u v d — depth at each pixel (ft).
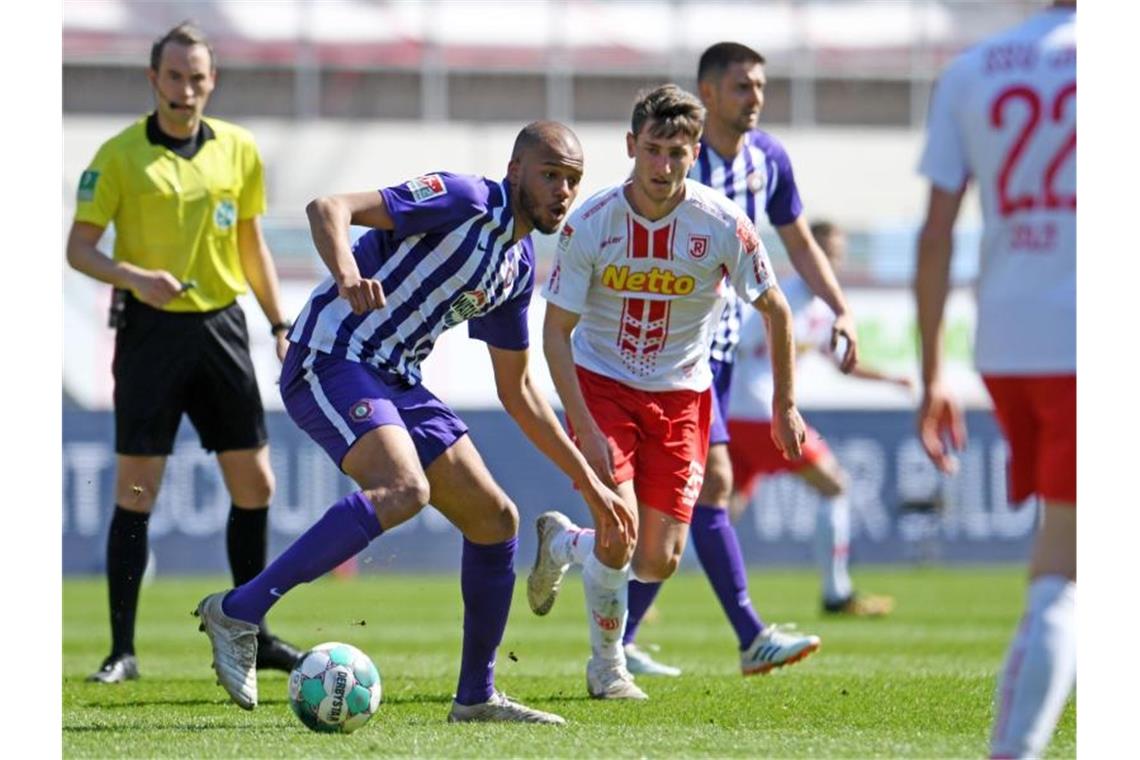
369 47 296.10
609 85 302.04
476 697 63.77
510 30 302.45
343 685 59.06
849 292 223.71
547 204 59.88
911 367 223.30
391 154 287.69
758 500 216.95
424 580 200.54
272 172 282.77
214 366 81.30
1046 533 48.01
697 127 66.28
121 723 62.90
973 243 228.43
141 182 79.66
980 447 222.28
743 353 130.11
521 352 63.31
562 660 97.76
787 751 55.77
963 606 148.15
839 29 310.24
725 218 70.03
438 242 59.52
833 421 218.38
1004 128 50.26
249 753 53.93
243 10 294.46
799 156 297.12
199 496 202.28
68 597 164.96
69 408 203.41
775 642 82.58
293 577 57.88
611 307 73.26
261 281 83.35
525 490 207.51
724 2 309.42
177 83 79.25
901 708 68.74
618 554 71.05
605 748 55.62
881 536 218.59
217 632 58.13
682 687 78.28
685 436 74.74
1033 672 44.98
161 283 75.51
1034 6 313.32
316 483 201.05
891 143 300.20
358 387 59.67
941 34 310.45
